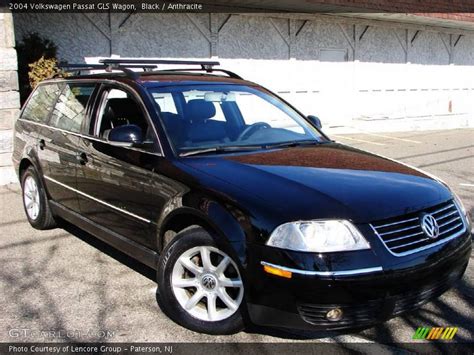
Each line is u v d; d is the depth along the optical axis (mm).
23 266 4871
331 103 16328
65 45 11070
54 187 5375
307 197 3273
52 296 4230
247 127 4645
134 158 4105
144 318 3855
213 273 3477
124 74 4723
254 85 5230
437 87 20000
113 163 4305
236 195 3363
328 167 3838
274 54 14523
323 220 3125
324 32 15641
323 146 4543
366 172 3799
